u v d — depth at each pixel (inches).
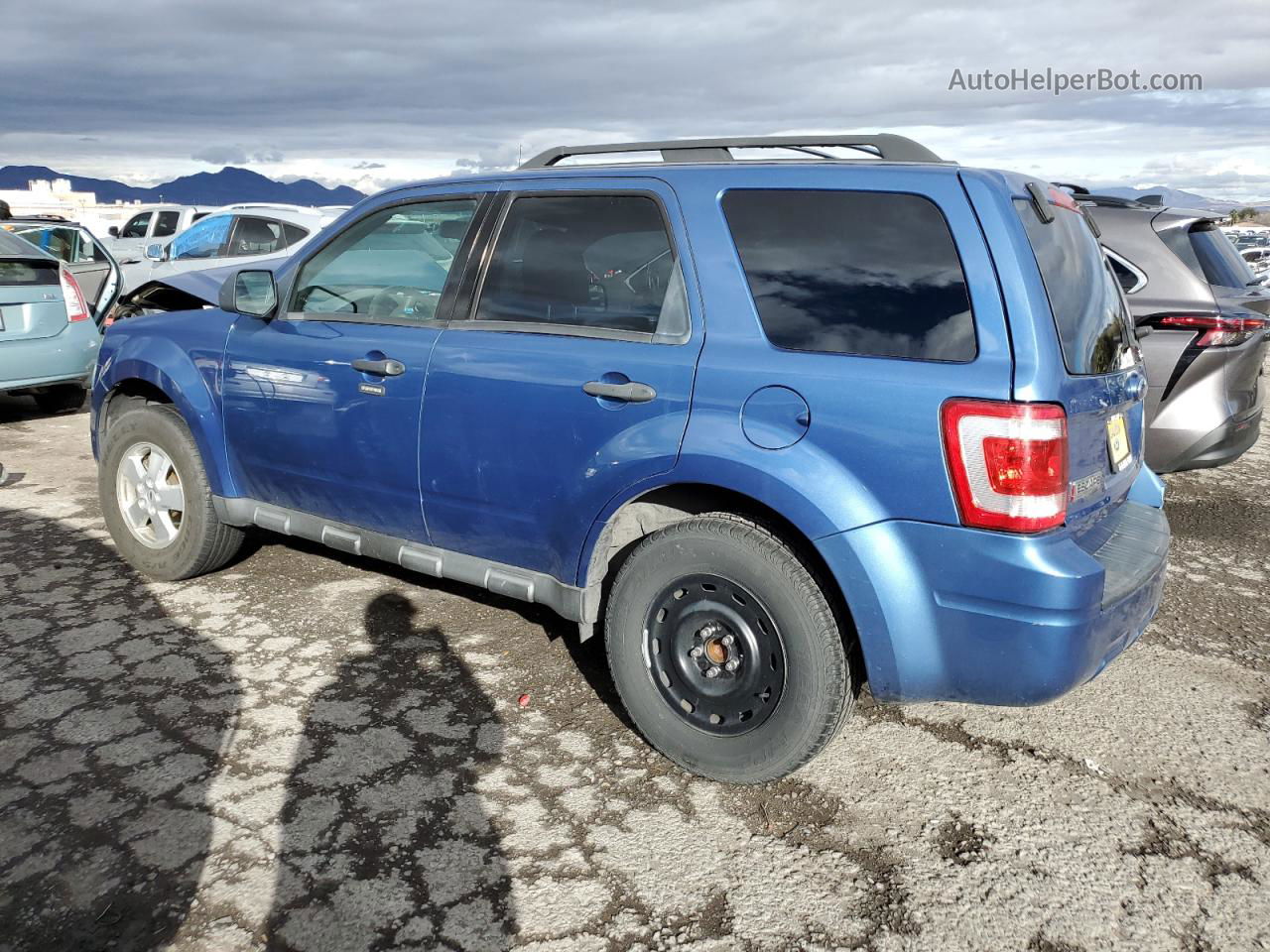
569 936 86.0
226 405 151.6
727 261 109.0
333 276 143.7
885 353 98.7
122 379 164.9
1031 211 103.4
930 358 96.3
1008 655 93.8
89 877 91.2
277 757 113.2
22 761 110.3
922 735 124.6
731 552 104.7
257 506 154.8
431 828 100.8
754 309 106.5
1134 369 118.1
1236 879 97.2
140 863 93.4
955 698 99.3
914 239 100.0
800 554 103.6
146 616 152.3
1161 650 152.1
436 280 132.6
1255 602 172.6
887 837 102.6
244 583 167.6
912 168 103.4
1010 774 115.7
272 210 414.6
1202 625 162.1
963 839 102.7
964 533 93.4
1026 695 95.0
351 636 147.7
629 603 113.7
